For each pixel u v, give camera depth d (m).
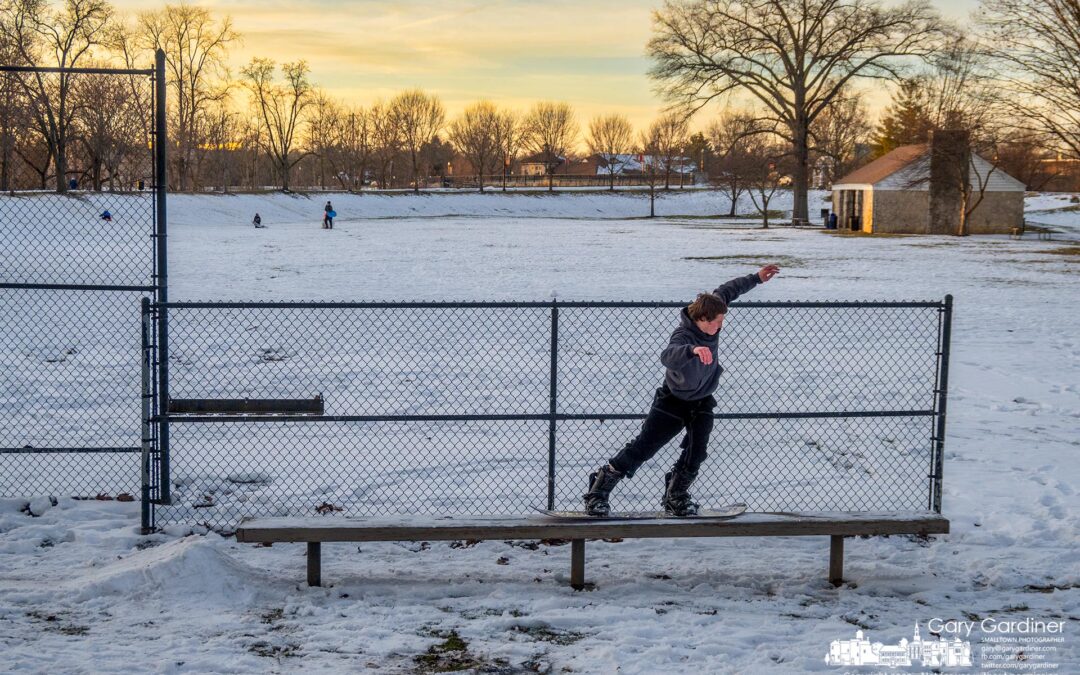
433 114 143.88
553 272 33.97
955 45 70.88
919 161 68.25
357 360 15.89
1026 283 31.03
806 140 84.31
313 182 152.00
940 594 6.66
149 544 7.55
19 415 11.78
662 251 46.25
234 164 123.56
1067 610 6.37
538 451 10.37
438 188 147.12
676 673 5.24
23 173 24.31
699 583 6.88
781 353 16.92
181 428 11.11
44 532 7.75
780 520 6.72
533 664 5.37
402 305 7.80
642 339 18.22
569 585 6.79
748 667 5.32
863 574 7.08
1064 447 10.87
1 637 5.57
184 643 5.55
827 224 77.31
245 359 15.90
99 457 10.21
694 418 6.75
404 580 6.86
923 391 13.92
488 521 6.62
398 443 10.59
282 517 6.74
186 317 19.77
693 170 162.75
